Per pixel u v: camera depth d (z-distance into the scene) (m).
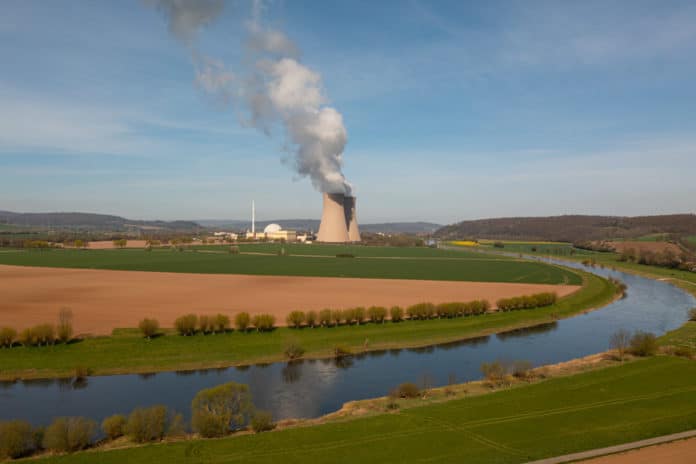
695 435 29.72
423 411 34.09
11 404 37.91
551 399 36.41
